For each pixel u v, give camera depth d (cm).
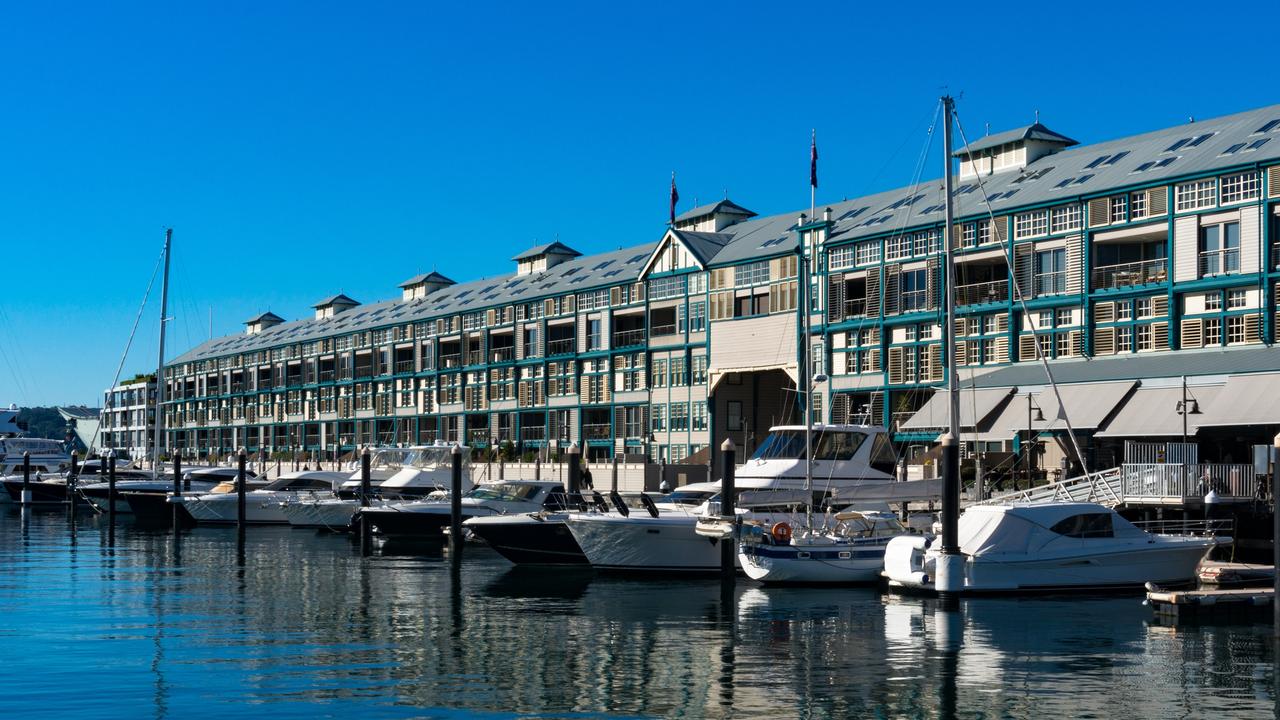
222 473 8431
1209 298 4897
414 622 2986
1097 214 5266
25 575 4066
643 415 7831
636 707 2083
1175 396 4391
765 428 7412
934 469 4828
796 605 3206
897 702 2111
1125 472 3834
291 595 3512
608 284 8188
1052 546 3259
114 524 6875
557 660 2481
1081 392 4706
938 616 2975
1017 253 5581
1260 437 4450
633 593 3519
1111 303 5209
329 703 2105
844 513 3656
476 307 9562
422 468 6284
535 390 8938
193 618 3055
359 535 5794
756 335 6919
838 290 6412
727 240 7762
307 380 12025
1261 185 4725
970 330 5756
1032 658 2455
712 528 3566
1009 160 6500
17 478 9481
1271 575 3331
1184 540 3334
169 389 15150
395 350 10706
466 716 2020
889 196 6894
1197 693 2153
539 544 4244
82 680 2284
